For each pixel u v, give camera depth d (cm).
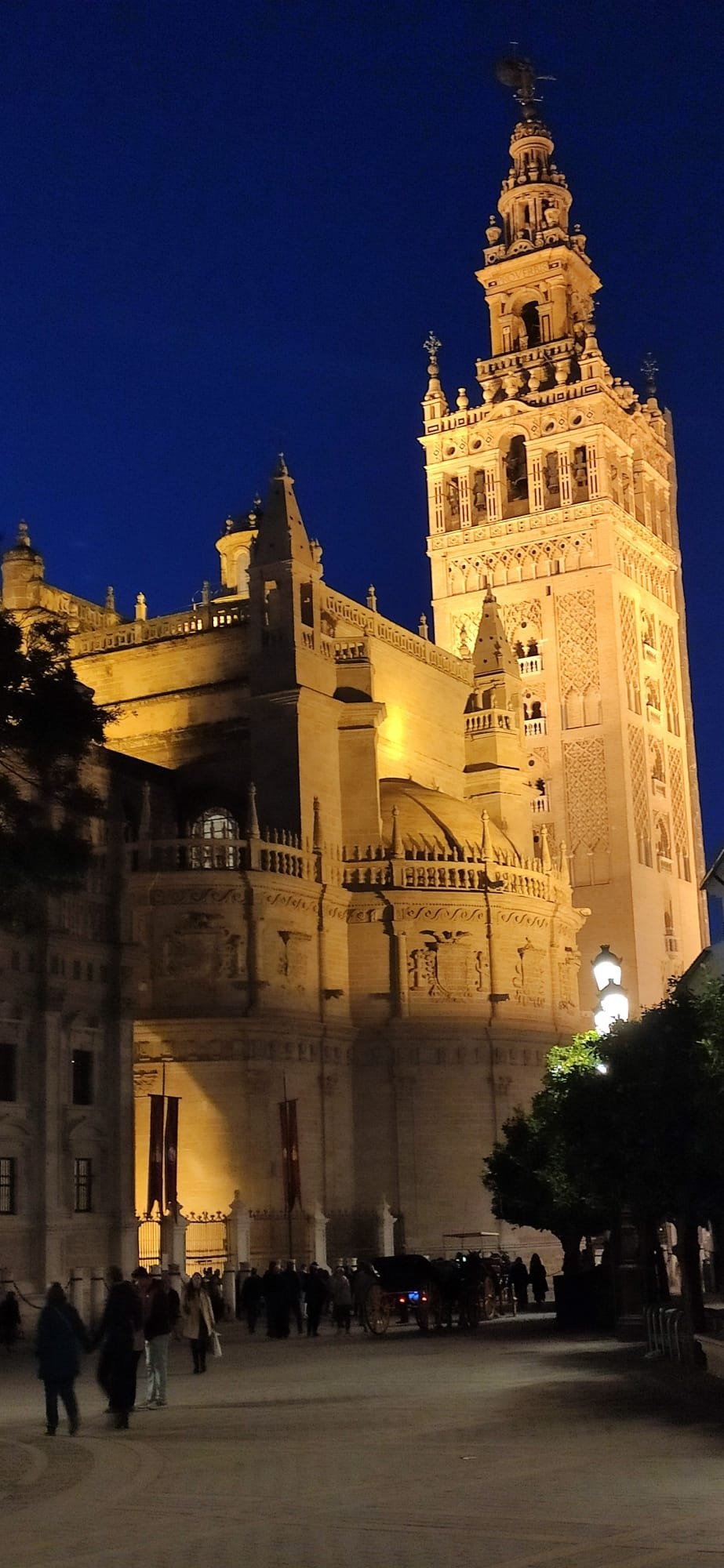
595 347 12325
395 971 8262
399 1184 8038
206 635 8806
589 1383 3359
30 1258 5909
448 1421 2795
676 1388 3097
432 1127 8144
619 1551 1542
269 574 8419
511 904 8538
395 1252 7888
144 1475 2259
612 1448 2331
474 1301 5738
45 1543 1725
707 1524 1681
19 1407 3475
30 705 3619
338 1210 7925
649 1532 1642
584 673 11944
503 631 10419
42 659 3706
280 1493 2034
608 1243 5269
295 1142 7212
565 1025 8819
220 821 8462
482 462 12712
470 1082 8275
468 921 8438
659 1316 3788
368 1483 2080
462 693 10294
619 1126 3600
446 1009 8288
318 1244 7381
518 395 12650
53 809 5962
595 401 12225
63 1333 2852
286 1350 4956
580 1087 3906
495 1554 1545
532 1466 2170
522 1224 6159
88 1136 6266
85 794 3753
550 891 8894
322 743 8412
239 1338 5662
